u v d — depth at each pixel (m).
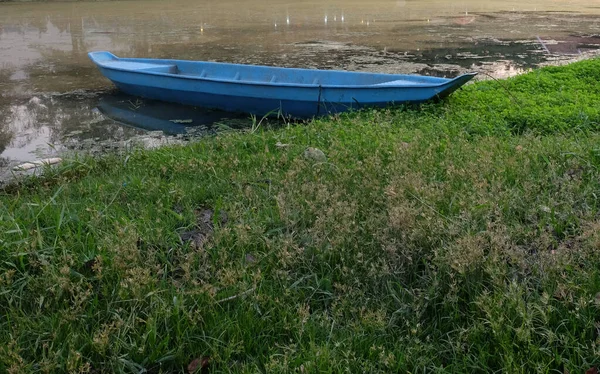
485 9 22.08
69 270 3.07
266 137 6.11
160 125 8.46
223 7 22.91
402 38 14.99
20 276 3.28
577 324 2.63
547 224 3.50
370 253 3.28
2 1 23.94
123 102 9.65
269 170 4.92
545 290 2.81
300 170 4.55
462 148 5.15
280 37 15.42
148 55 12.99
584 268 2.97
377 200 3.89
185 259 3.35
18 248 3.36
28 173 6.34
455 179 4.22
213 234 3.62
